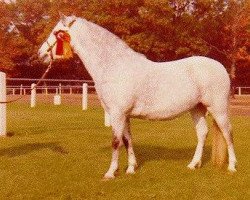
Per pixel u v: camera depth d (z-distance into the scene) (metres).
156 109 9.06
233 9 59.66
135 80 8.85
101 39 9.06
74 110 27.09
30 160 10.76
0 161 10.65
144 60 9.14
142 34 53.62
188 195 7.55
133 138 14.70
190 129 17.47
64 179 8.78
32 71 75.44
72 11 62.88
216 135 9.63
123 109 8.86
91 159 10.88
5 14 74.75
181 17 55.84
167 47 54.31
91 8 56.97
